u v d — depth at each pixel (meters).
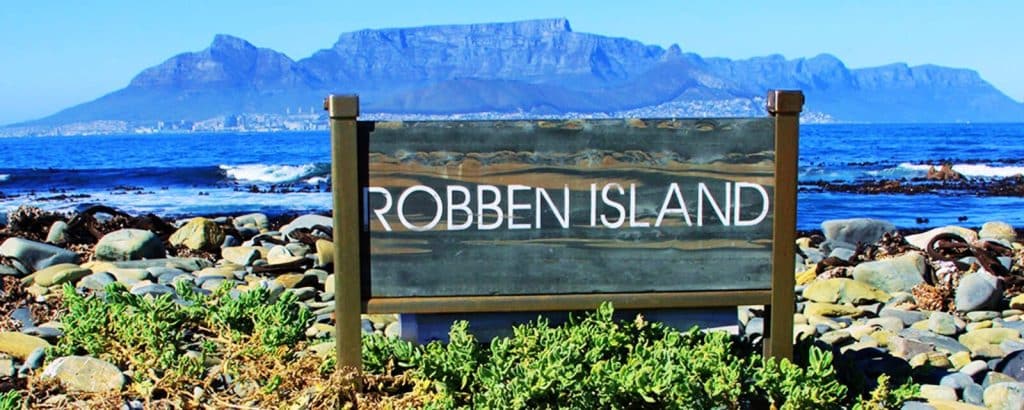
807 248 11.81
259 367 4.88
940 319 6.98
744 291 4.74
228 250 10.09
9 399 4.44
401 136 4.54
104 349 5.13
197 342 5.55
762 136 4.69
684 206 4.70
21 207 11.30
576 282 4.68
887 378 4.75
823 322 7.29
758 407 4.59
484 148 4.59
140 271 8.42
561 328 4.80
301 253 10.01
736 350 5.20
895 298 8.02
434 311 4.61
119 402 4.64
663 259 4.70
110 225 11.02
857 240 12.98
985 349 6.23
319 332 6.19
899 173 36.69
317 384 4.61
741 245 4.73
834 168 39.25
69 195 27.83
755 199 4.71
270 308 5.54
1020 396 5.04
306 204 24.12
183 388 4.76
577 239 4.67
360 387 4.59
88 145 82.88
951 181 31.70
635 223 4.68
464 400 4.63
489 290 4.64
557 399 4.22
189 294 6.00
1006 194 26.52
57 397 4.72
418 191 4.57
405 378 4.69
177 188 30.08
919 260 8.43
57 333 6.00
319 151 60.59
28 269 8.66
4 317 6.82
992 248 10.63
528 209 4.63
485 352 4.75
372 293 4.59
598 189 4.66
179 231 10.73
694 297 4.71
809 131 105.94
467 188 4.59
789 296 4.75
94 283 7.97
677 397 4.18
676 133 4.67
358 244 4.54
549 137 4.62
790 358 4.79
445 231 4.60
